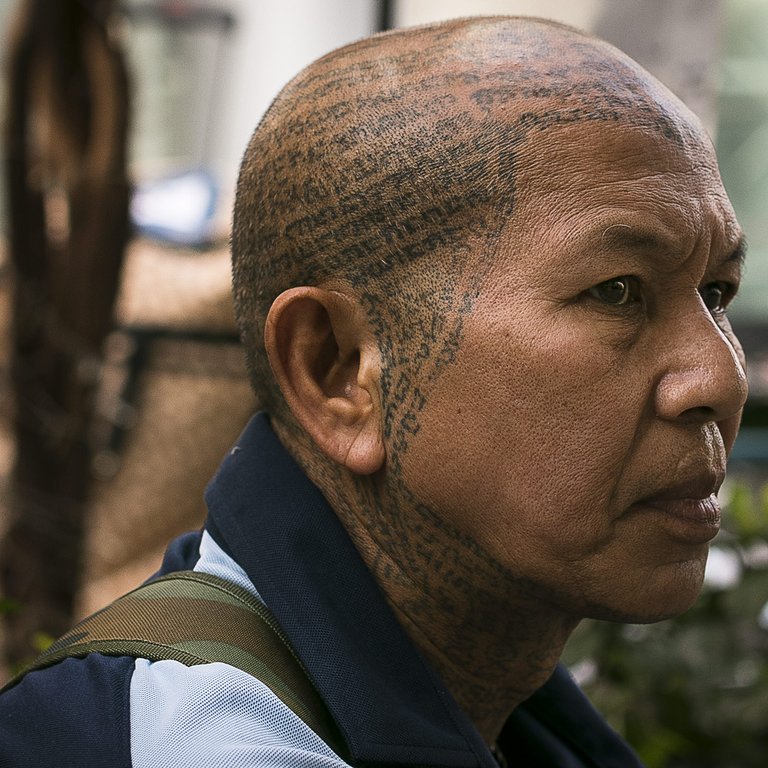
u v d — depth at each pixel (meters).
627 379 1.26
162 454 2.96
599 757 1.67
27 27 2.66
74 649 1.30
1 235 2.96
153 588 1.37
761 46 4.16
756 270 4.27
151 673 1.23
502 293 1.27
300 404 1.36
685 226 1.27
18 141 2.69
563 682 1.66
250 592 1.36
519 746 1.66
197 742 1.16
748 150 4.21
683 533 1.30
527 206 1.26
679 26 3.31
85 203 2.70
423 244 1.29
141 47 4.07
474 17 1.42
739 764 2.51
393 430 1.33
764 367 4.20
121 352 2.96
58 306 2.71
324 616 1.32
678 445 1.28
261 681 1.24
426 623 1.40
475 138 1.28
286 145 1.37
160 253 3.08
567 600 1.32
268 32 4.08
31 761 1.21
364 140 1.32
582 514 1.27
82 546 2.75
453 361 1.28
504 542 1.30
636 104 1.29
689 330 1.28
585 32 1.39
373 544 1.39
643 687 2.48
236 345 3.00
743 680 2.56
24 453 2.70
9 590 2.69
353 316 1.34
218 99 4.12
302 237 1.35
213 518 1.44
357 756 1.27
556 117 1.27
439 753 1.33
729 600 2.58
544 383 1.26
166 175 3.58
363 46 1.41
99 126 2.71
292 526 1.38
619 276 1.26
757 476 3.88
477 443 1.28
